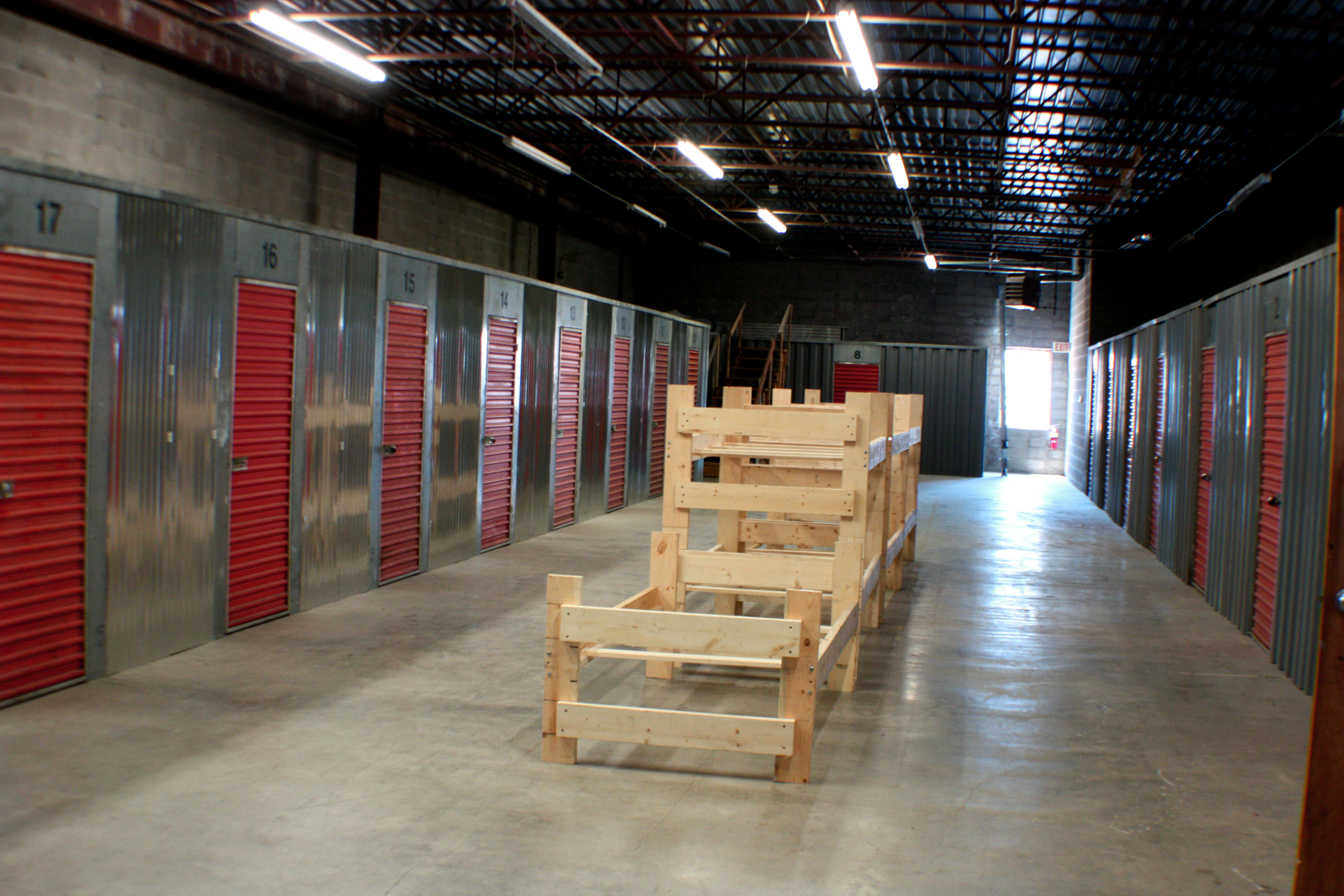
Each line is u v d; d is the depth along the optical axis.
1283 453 6.58
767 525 7.46
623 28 9.48
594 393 12.98
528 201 16.44
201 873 3.32
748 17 8.52
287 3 8.98
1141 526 12.45
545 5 8.70
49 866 3.34
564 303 11.79
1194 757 4.80
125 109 8.96
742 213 19.17
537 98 12.16
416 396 8.63
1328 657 2.76
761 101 11.82
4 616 4.86
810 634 4.28
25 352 4.85
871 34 9.43
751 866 3.50
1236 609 7.77
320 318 7.21
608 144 14.26
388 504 8.33
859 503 5.71
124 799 3.91
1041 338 23.19
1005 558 11.09
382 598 7.84
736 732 4.28
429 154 13.31
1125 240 18.97
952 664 6.50
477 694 5.47
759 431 5.82
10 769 4.18
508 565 9.55
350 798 3.99
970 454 22.14
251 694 5.32
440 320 8.95
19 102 7.98
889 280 22.98
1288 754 4.87
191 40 9.06
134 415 5.56
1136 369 13.23
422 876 3.35
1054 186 15.45
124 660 5.63
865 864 3.55
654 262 23.62
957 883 3.43
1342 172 13.33
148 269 5.58
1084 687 6.03
